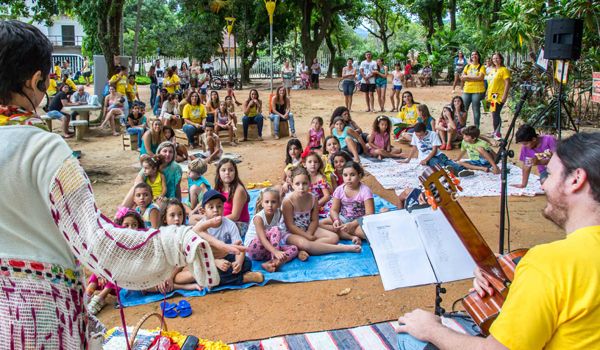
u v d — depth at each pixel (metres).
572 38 5.83
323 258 4.91
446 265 2.54
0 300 1.42
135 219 4.31
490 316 2.11
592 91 9.66
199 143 10.49
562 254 1.57
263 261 4.90
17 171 1.42
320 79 31.52
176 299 4.24
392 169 8.16
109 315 4.04
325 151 8.18
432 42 27.36
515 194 6.77
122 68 13.34
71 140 11.91
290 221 4.96
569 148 1.67
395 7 36.28
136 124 10.98
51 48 1.59
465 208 6.28
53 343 1.47
